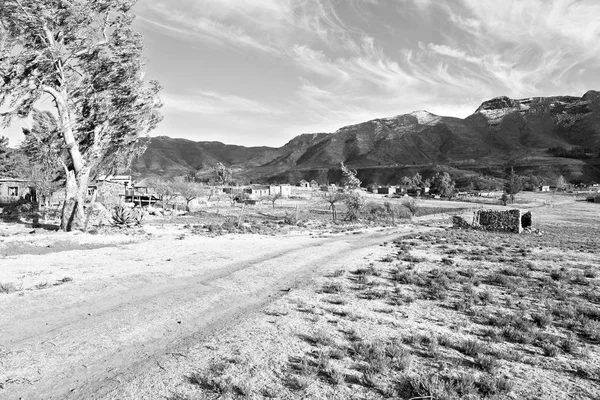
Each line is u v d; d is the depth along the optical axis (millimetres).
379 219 57438
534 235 37188
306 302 10867
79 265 15219
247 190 122312
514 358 7168
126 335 8117
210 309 10125
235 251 20547
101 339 7852
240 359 6945
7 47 27719
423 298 11508
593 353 7574
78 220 29031
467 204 102312
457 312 10156
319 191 130875
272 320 9250
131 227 32375
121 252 18953
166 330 8500
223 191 122312
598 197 115500
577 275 14953
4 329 8141
